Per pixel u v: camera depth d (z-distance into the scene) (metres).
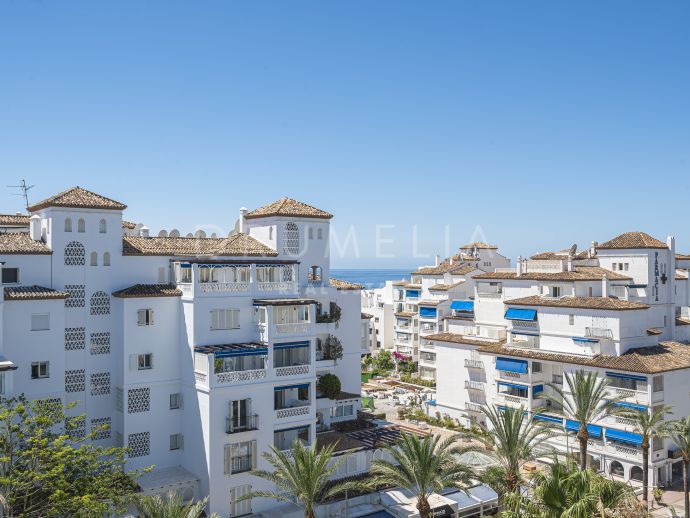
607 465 65.56
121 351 53.91
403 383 114.88
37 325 50.50
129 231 67.62
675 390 65.50
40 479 36.41
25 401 42.75
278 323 55.75
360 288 69.31
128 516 42.94
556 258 93.38
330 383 63.56
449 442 46.34
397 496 53.56
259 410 53.19
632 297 81.00
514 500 31.03
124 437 53.28
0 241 52.28
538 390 74.25
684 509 57.59
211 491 50.72
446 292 113.75
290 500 47.88
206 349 52.72
